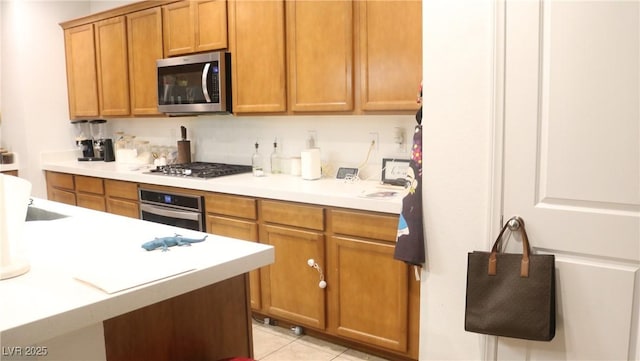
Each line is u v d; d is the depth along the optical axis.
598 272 1.61
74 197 4.33
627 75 1.52
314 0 2.92
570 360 1.69
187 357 1.44
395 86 2.65
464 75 1.79
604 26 1.54
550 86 1.63
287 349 2.73
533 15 1.63
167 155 4.36
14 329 0.95
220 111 3.43
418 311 2.35
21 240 1.47
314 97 2.99
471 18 1.75
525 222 1.71
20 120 4.62
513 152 1.71
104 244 1.59
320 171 3.24
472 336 1.88
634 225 1.54
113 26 4.20
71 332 1.08
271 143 3.68
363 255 2.51
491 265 1.69
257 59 3.23
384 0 2.64
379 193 2.62
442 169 1.87
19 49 4.48
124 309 1.13
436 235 1.92
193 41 3.59
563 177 1.64
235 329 1.60
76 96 4.70
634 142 1.52
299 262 2.77
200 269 1.31
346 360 2.61
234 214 3.05
